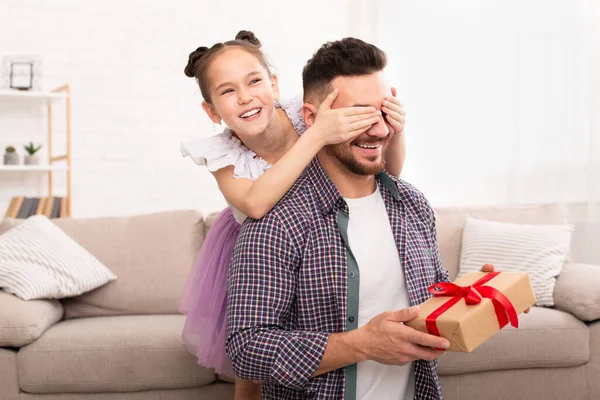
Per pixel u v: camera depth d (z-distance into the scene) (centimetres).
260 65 179
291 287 128
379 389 131
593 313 241
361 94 131
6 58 422
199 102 468
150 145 461
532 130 362
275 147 181
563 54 342
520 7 368
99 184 453
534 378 242
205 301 204
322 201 132
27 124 443
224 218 208
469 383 238
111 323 251
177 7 464
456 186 418
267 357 121
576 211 337
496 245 278
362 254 132
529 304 125
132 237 286
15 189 443
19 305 237
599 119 325
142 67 459
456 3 416
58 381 230
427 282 137
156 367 231
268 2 480
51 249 265
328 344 120
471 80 405
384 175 140
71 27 447
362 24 491
